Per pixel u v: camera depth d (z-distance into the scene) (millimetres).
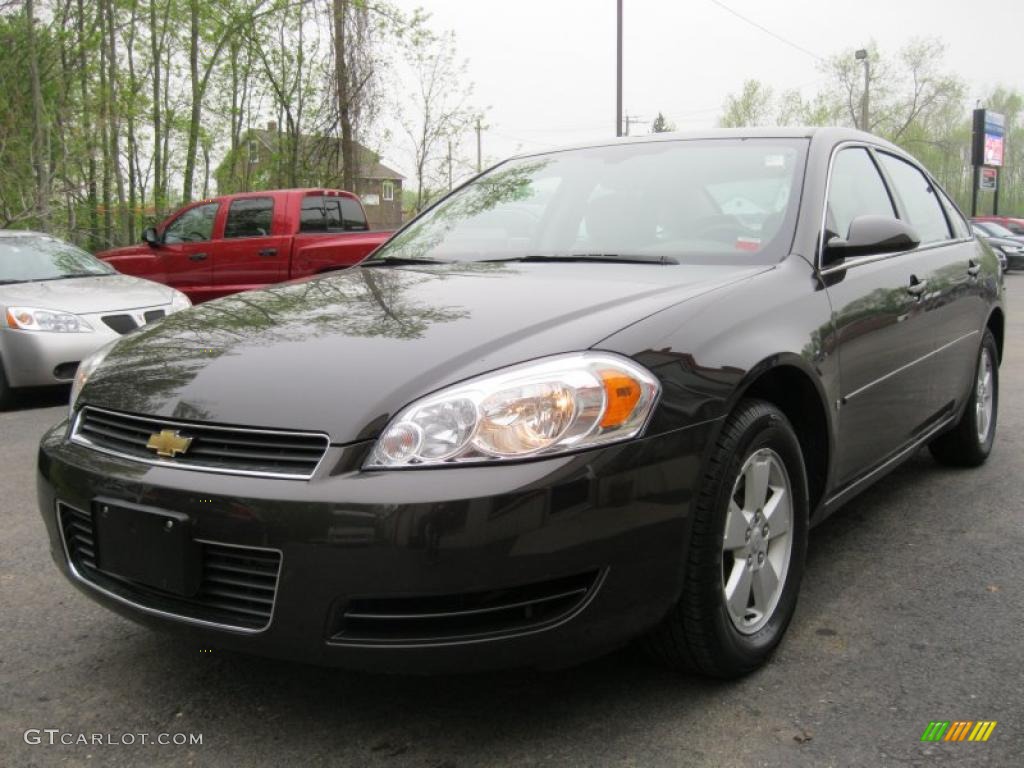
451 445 1990
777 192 3172
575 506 1999
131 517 2182
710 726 2264
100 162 17078
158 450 2197
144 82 18625
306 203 10828
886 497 4270
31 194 14867
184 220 11250
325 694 2480
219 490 2059
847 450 3021
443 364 2146
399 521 1934
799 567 2709
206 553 2117
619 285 2643
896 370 3367
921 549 3555
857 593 3121
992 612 2945
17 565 3506
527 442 1997
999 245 25547
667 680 2498
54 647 2801
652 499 2109
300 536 1979
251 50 19125
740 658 2422
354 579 1964
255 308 2766
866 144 3852
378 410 2049
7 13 14930
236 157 19922
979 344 4445
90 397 2463
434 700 2426
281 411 2098
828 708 2346
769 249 2959
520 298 2561
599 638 2100
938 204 4488
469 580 1948
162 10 18281
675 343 2273
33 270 7961
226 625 2105
